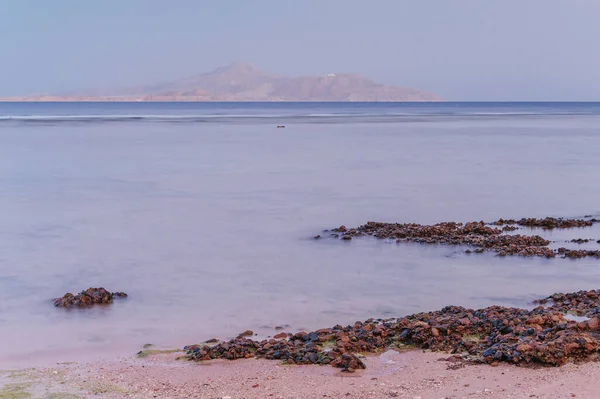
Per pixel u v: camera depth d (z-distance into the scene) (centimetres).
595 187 3847
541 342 1218
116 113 18000
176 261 2092
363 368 1184
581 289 1758
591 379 1077
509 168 4850
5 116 14738
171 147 6638
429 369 1170
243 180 4162
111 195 3509
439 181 4119
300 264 2050
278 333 1422
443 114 18450
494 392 1041
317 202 3278
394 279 1869
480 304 1630
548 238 2434
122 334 1424
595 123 12300
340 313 1563
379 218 2847
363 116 16362
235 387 1101
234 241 2383
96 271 1970
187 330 1449
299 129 9981
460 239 2361
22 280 1870
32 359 1273
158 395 1066
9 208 3086
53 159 5416
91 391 1084
